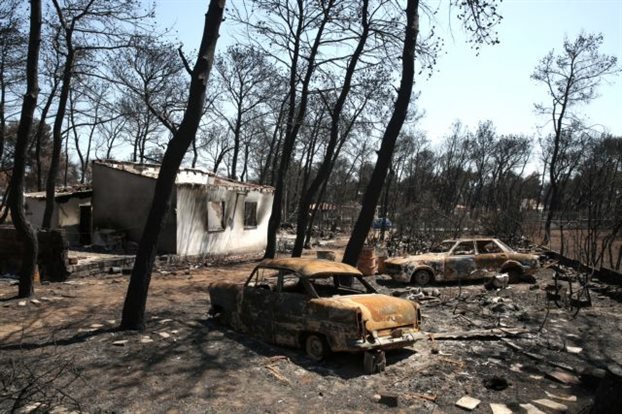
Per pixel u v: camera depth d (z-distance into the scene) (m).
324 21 15.93
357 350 6.79
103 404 5.64
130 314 8.81
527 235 25.86
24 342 8.02
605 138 38.53
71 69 16.78
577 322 10.10
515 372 7.01
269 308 8.05
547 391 6.32
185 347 7.84
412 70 12.01
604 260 22.59
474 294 12.98
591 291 13.72
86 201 23.08
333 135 16.14
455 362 7.35
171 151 8.90
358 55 15.23
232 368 6.95
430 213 26.48
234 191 22.66
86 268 15.52
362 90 18.72
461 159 66.75
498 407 5.73
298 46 16.84
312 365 7.16
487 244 15.98
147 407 5.60
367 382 6.54
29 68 11.12
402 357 7.59
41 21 11.21
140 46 15.80
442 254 15.41
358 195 66.62
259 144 47.06
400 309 7.41
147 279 8.95
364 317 6.90
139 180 19.70
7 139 29.59
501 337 8.70
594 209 14.77
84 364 6.96
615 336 9.05
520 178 66.81
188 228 19.75
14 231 15.09
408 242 23.33
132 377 6.51
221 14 9.02
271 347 7.99
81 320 9.64
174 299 12.38
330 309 7.11
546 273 16.89
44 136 40.03
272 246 17.81
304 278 7.79
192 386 6.25
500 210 26.17
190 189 19.73
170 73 22.34
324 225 50.28
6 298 11.56
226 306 8.99
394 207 39.38
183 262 19.38
